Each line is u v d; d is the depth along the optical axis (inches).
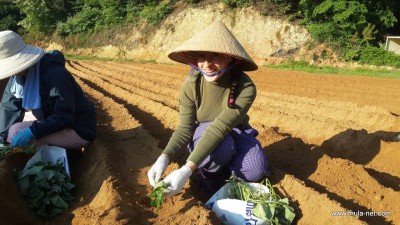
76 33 1443.2
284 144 205.9
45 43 1518.2
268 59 1009.5
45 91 148.6
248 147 142.8
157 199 116.0
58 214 133.9
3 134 159.2
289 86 546.0
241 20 1091.9
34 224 128.3
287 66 938.1
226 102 135.0
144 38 1248.8
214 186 149.9
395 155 192.5
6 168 132.3
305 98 392.2
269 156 192.4
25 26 1544.0
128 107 346.0
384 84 569.9
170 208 127.7
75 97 160.4
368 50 916.0
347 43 954.1
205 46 121.8
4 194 122.6
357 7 934.4
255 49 1044.5
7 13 1784.0
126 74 629.6
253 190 129.9
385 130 262.2
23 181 132.8
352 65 925.8
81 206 135.7
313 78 649.0
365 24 967.0
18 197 127.6
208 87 134.9
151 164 167.9
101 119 270.4
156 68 789.9
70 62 952.3
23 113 161.8
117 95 428.8
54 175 135.0
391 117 268.4
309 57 977.5
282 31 1027.9
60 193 136.5
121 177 151.3
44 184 132.3
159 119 288.5
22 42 147.3
